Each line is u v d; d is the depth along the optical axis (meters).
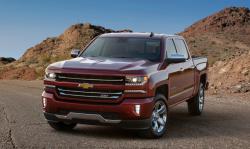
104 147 7.70
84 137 8.56
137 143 8.09
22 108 13.17
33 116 11.35
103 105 8.13
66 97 8.38
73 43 108.50
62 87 8.45
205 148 7.80
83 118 8.29
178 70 9.72
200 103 12.00
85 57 9.48
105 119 8.17
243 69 21.31
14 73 56.41
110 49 9.59
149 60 9.09
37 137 8.47
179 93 9.91
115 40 9.80
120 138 8.54
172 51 9.92
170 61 9.08
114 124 8.18
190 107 11.75
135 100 8.09
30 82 30.92
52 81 8.54
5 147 7.58
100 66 8.38
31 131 9.08
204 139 8.60
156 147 7.77
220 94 17.52
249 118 11.41
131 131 9.30
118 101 8.09
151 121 8.31
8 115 11.52
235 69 21.78
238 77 20.77
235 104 14.32
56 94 8.48
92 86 8.17
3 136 8.52
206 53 103.94
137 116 8.08
